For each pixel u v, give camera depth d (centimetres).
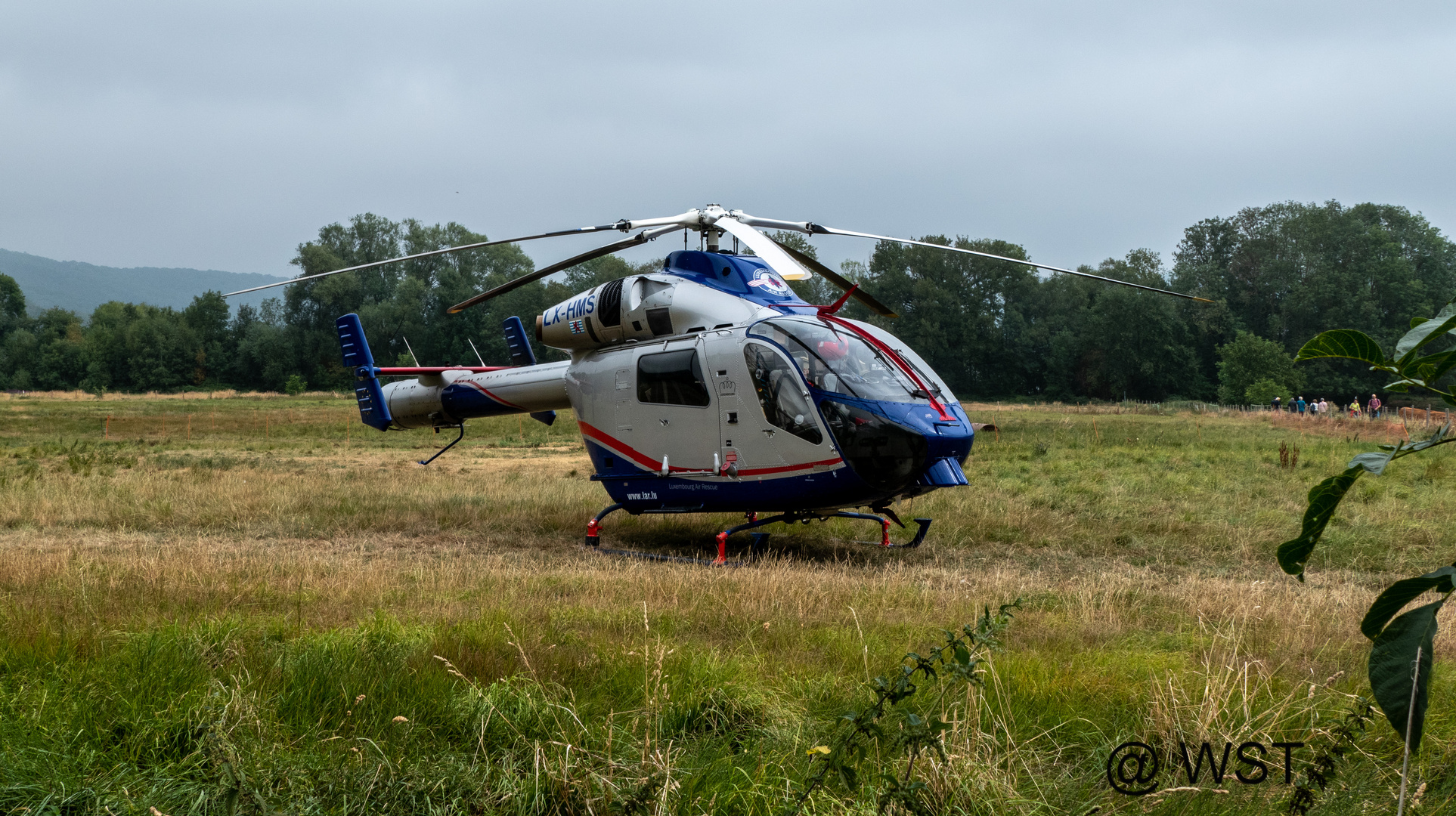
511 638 540
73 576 783
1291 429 3525
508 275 10656
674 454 1049
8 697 419
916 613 689
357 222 10938
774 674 503
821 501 967
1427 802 345
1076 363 8769
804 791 339
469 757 381
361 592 742
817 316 1009
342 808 331
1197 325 8744
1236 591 773
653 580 804
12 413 4878
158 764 365
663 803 320
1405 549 1043
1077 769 385
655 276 1100
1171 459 2100
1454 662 530
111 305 13050
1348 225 8650
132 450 2642
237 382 10206
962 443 938
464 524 1284
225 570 823
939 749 330
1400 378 174
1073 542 1112
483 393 1336
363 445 2952
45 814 319
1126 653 563
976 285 8925
